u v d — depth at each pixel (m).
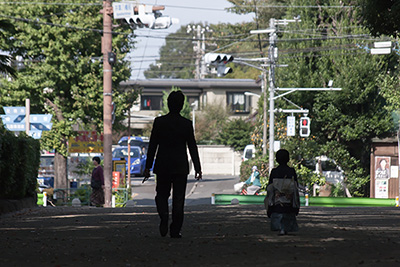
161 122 28.50
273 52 103.69
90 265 21.89
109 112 89.62
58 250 25.86
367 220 41.56
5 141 51.12
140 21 88.56
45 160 156.00
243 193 104.88
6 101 117.94
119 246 26.77
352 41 114.06
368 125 113.69
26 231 34.09
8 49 114.25
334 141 116.88
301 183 110.69
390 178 114.25
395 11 44.75
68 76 119.56
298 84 116.12
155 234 31.42
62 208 61.94
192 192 137.50
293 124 110.44
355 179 115.81
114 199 87.94
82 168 104.94
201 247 25.97
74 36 119.00
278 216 30.38
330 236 30.08
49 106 123.69
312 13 119.62
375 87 113.88
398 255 23.70
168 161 28.30
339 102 114.25
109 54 89.69
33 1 118.19
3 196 55.16
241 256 23.38
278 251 24.66
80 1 121.69
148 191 138.62
